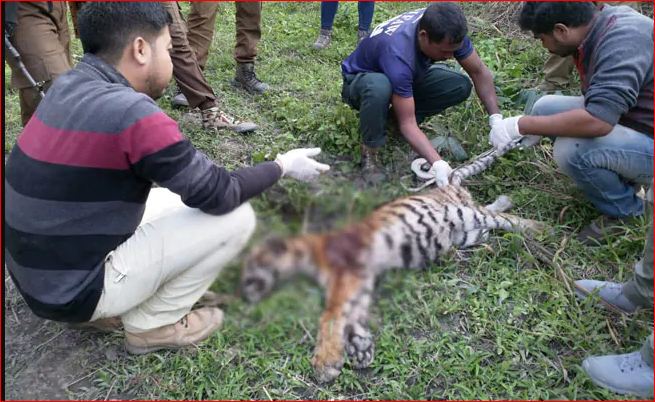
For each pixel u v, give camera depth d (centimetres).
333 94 416
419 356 238
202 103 374
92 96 193
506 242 290
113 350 241
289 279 268
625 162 271
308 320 252
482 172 335
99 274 211
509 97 399
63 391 225
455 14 286
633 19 258
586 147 274
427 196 302
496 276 273
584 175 281
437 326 250
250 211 231
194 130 379
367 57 325
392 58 304
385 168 339
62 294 206
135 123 188
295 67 464
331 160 352
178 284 227
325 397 225
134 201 208
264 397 224
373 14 532
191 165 197
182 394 225
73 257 205
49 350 241
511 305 260
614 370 221
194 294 233
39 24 285
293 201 301
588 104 260
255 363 236
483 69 330
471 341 246
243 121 390
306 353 240
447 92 343
